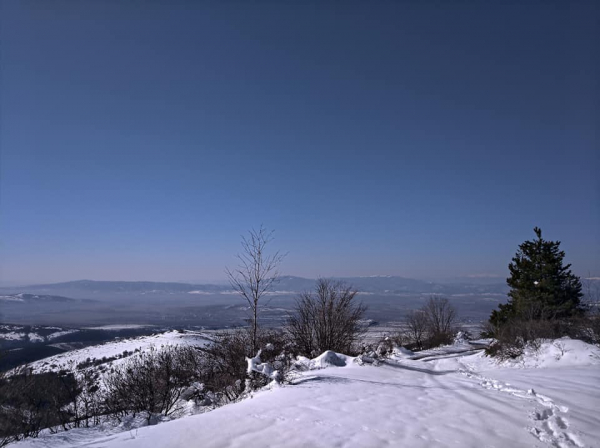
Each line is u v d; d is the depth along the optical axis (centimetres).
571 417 690
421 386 1047
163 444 591
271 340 1420
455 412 746
